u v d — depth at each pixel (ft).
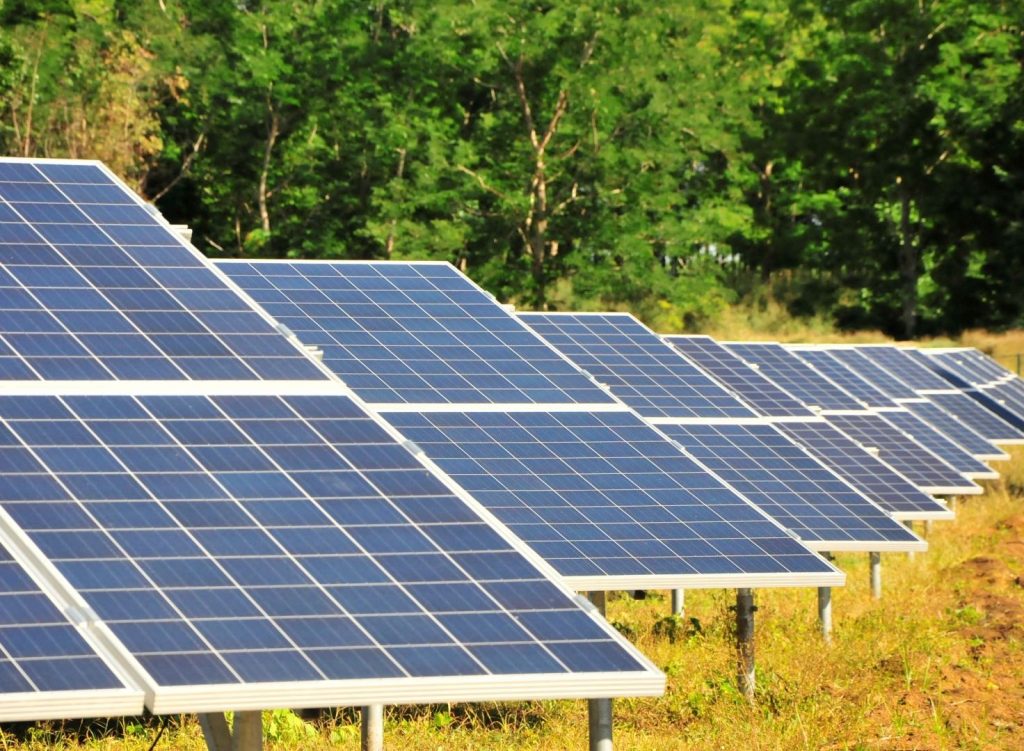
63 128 286.05
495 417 86.07
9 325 63.72
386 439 61.05
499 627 50.08
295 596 49.55
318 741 83.25
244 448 58.29
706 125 368.07
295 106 380.78
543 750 81.25
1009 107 402.31
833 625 118.01
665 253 381.60
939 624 111.96
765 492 99.40
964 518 187.11
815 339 379.96
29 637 44.91
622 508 77.51
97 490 53.42
